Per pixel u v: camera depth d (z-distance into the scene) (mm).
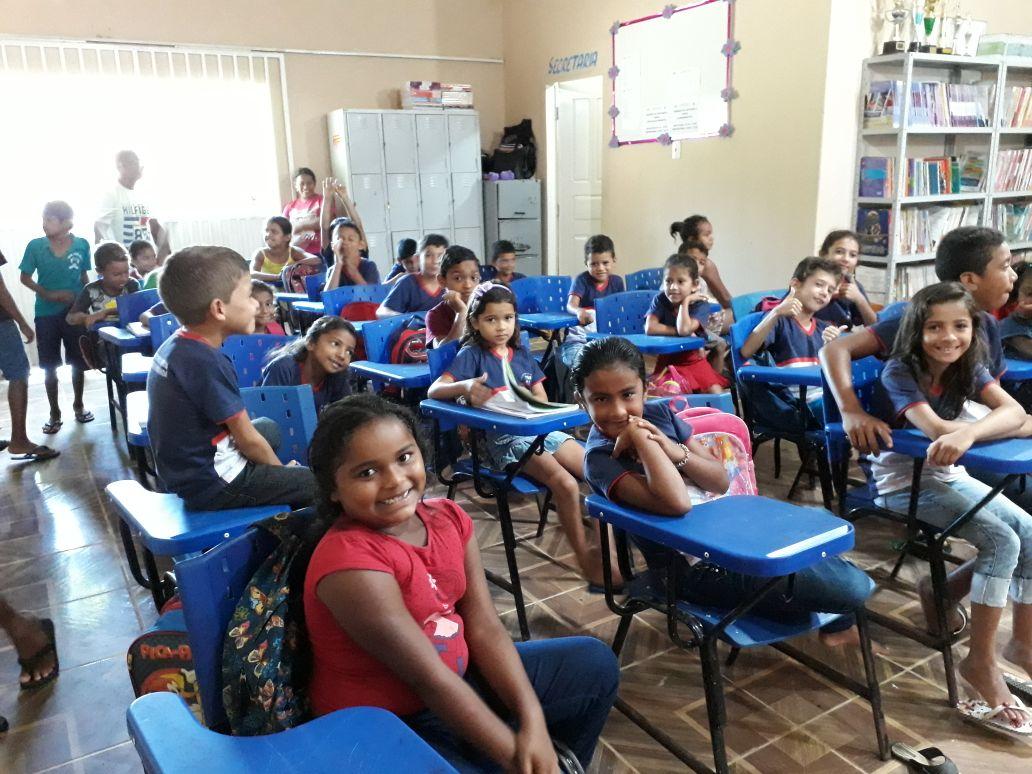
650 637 2254
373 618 1061
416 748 827
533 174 7953
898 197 4660
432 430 2879
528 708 1161
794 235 5129
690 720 1887
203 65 6922
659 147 6164
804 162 4977
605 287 4656
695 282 3629
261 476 1840
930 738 1800
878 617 2068
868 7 4793
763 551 1274
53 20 6348
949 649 1915
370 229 7406
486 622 1250
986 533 1804
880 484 2059
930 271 4992
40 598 2609
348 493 1130
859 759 1738
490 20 8023
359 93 7594
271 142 7324
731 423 1793
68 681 2137
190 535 1677
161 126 6863
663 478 1441
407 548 1154
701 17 5594
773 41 5066
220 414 1770
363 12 7461
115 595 2621
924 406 1856
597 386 1561
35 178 6473
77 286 4664
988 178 4953
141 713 869
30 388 5770
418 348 3207
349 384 3018
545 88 7555
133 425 2607
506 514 2262
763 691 1986
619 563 1767
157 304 4008
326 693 1143
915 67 4844
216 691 1127
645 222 6457
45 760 1828
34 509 3395
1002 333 2637
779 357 3117
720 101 5531
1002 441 1771
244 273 1822
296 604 1144
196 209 7129
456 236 7859
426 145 7523
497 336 2578
